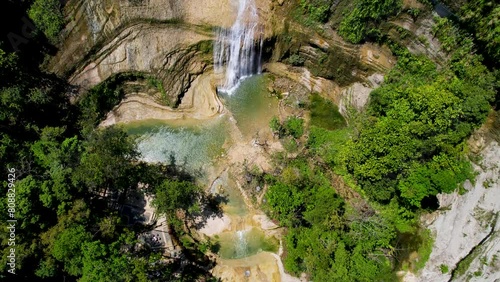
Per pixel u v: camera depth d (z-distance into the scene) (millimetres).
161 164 43438
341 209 38125
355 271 33969
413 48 39781
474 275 36281
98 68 42562
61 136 38688
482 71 36469
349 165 38812
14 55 36219
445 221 38344
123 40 41844
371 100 40750
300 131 44906
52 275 32094
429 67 39219
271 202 39031
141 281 31219
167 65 43969
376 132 36250
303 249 37219
